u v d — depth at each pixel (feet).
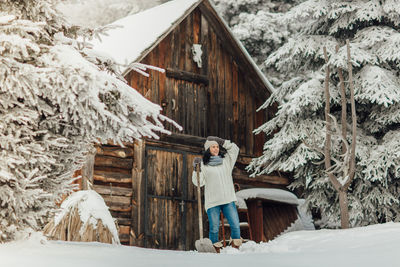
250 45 70.33
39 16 18.07
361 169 39.93
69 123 18.29
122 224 41.57
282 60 46.62
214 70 49.57
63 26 18.89
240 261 13.42
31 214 16.39
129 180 42.55
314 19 45.32
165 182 44.19
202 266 12.27
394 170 38.81
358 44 40.73
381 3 42.83
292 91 44.93
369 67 39.73
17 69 16.03
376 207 40.70
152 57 45.75
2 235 15.69
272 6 73.92
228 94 50.14
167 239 43.39
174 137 45.37
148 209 42.80
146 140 43.62
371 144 40.45
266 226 49.42
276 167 43.80
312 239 20.44
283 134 42.04
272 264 12.77
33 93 16.61
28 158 16.31
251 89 51.83
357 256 13.62
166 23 45.52
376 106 41.16
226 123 49.47
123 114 18.74
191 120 47.14
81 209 26.13
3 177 15.10
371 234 18.72
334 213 41.98
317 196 42.27
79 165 18.70
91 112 17.15
